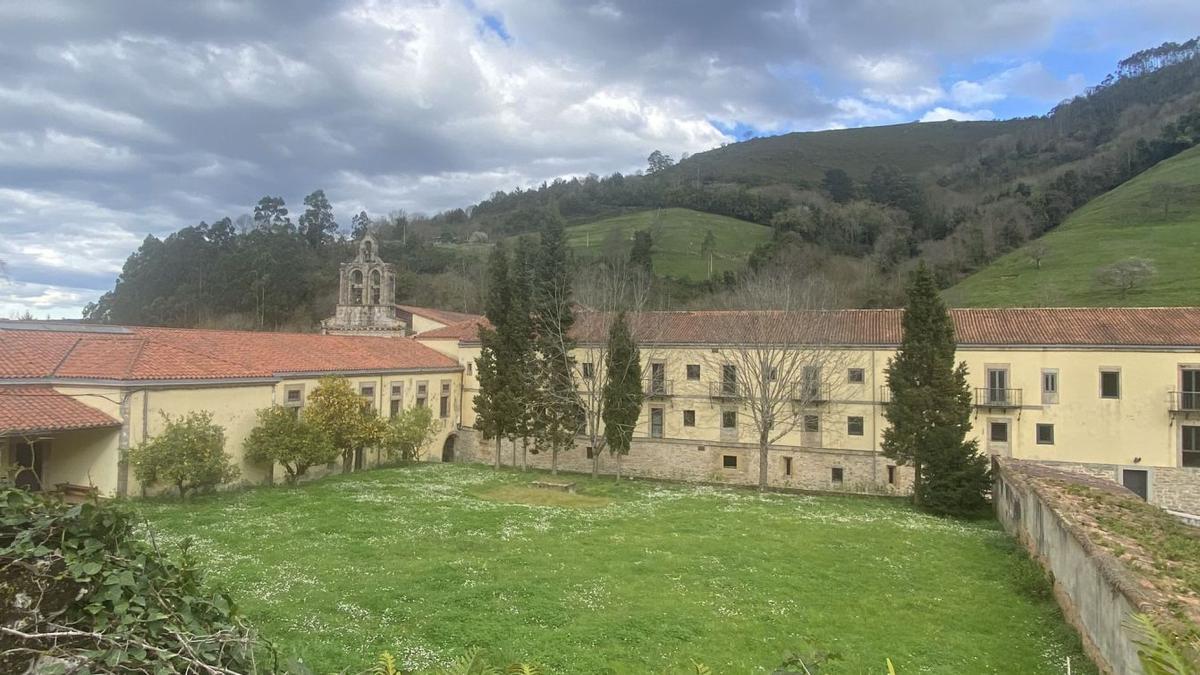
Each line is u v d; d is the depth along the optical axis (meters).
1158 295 58.56
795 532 24.23
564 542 21.06
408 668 10.98
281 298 81.44
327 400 32.91
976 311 38.75
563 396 39.22
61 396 23.94
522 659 11.67
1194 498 31.98
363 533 20.81
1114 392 33.56
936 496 30.78
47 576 4.86
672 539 22.19
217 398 27.86
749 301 47.03
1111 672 11.62
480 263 98.81
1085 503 18.97
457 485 32.84
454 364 46.56
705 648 12.84
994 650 13.73
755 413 37.69
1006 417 35.16
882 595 17.00
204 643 4.99
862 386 38.06
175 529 20.36
